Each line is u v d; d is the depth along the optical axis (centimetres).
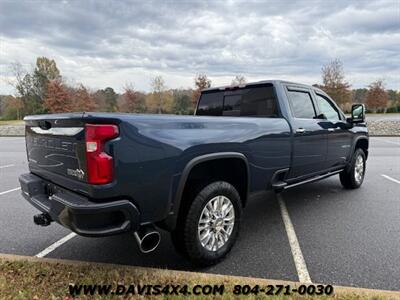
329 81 4169
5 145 1783
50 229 446
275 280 296
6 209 544
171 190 288
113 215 261
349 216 482
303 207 532
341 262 338
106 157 249
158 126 280
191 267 335
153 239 285
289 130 425
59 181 299
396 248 370
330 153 532
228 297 266
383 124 2492
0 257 343
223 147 330
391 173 820
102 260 353
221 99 521
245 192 376
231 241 350
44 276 304
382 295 266
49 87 5147
